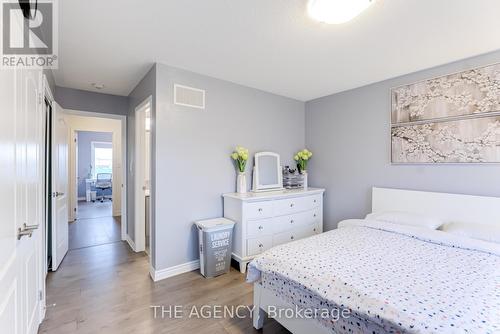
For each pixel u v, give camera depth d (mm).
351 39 2102
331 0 1551
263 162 3482
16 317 1202
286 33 2010
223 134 3117
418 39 2092
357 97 3377
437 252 1854
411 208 2785
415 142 2795
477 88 2373
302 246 1943
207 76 2955
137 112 3396
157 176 2598
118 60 2518
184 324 1904
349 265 1597
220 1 1617
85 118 5555
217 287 2467
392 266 1595
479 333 970
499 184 2271
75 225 4922
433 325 1018
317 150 3912
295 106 3961
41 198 1914
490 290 1301
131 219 3711
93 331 1805
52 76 2900
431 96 2674
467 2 1610
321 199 3693
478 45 2186
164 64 2619
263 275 1820
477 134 2373
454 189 2531
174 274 2723
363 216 3318
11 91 1110
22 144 1303
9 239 1076
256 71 2824
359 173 3363
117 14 1750
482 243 1900
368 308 1181
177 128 2725
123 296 2283
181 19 1817
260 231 2934
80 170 8297
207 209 2986
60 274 2729
